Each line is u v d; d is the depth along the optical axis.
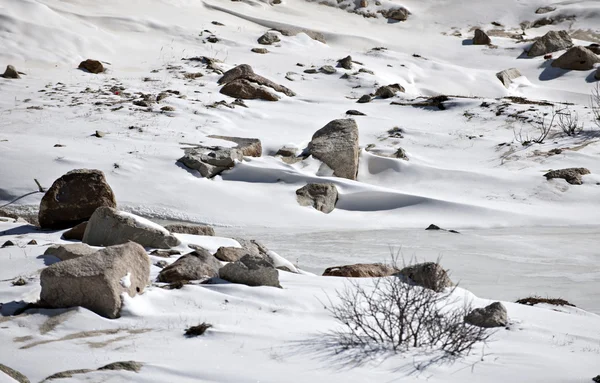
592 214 82.75
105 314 28.64
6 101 112.25
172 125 103.94
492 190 91.69
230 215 79.81
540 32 192.75
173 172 87.00
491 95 148.25
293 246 62.50
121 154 90.12
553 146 104.50
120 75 133.38
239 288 32.28
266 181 89.56
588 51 162.25
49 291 29.00
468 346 25.48
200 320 28.11
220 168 90.31
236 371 22.69
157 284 33.75
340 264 53.31
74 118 104.38
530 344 27.16
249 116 114.12
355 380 22.25
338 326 27.91
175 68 139.38
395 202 86.38
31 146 90.19
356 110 122.19
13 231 57.12
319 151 97.06
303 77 143.88
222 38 163.25
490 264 53.66
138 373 22.47
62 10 159.12
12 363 23.61
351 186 88.62
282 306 30.53
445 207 83.94
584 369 24.20
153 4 182.62
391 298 28.05
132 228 43.50
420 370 23.52
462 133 111.81
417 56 167.12
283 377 22.30
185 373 22.50
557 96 149.62
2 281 34.09
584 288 45.06
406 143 108.81
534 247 62.28
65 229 58.66
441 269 33.50
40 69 132.38
